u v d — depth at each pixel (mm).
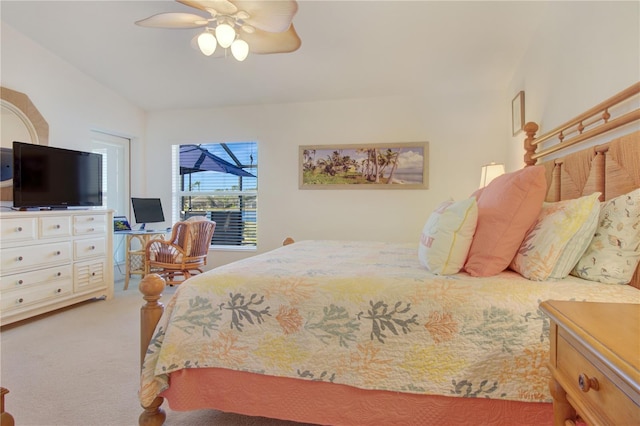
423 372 1194
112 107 4172
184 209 4727
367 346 1249
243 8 1814
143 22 2021
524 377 1131
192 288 1435
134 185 4660
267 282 1400
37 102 3320
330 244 2695
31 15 2928
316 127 4211
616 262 1253
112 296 3502
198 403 1376
